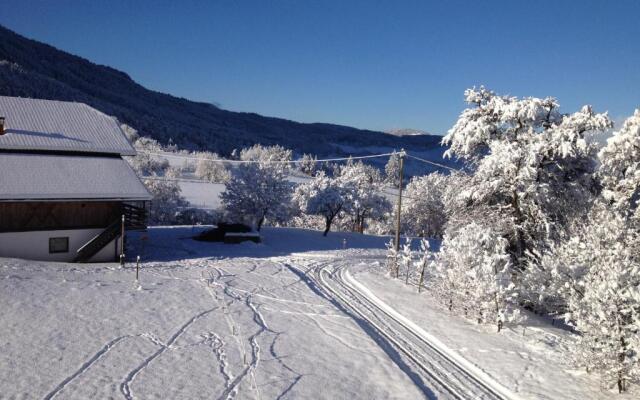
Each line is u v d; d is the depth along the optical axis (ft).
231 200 162.61
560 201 83.92
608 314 43.29
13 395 37.06
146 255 99.50
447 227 93.76
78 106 115.03
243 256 105.60
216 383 41.55
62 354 45.03
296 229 175.63
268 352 49.32
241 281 79.00
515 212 85.05
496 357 51.70
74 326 52.21
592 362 44.24
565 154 75.82
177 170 377.91
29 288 63.57
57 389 38.52
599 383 45.06
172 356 46.57
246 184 160.86
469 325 63.36
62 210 89.35
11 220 84.58
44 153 96.53
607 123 75.97
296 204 211.61
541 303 66.69
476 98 88.84
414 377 46.47
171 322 56.13
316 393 41.09
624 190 69.36
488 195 86.58
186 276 79.82
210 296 68.23
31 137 96.89
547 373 47.67
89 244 89.76
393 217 229.45
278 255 110.83
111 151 102.73
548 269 67.41
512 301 62.34
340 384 43.21
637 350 40.27
